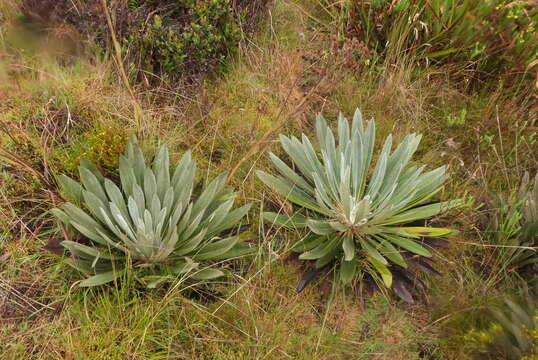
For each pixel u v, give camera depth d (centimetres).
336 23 419
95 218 264
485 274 298
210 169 325
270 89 371
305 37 414
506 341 251
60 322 237
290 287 275
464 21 377
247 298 251
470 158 361
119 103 325
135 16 341
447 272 293
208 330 250
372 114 374
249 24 395
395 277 267
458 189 336
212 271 245
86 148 291
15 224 263
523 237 297
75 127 316
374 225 281
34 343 230
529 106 380
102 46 342
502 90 391
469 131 371
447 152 359
